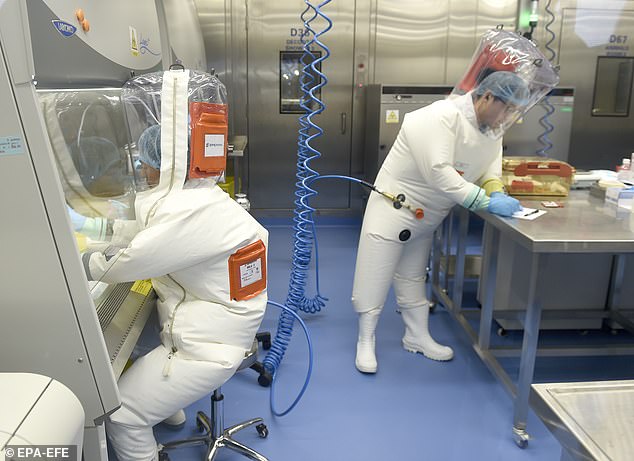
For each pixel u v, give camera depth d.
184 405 1.40
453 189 2.02
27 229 1.02
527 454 1.83
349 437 1.90
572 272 2.73
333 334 2.73
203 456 1.80
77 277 1.06
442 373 2.36
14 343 1.10
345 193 5.00
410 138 2.07
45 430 0.83
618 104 4.91
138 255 1.21
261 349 2.53
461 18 4.67
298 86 4.72
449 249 3.08
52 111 1.13
